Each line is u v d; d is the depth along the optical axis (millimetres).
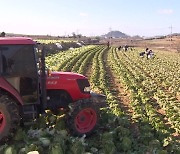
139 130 10445
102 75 24328
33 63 8523
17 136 8273
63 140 8211
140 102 15359
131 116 12602
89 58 42469
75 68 28938
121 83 22156
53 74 9398
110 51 64562
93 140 9297
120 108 13906
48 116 9898
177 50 72375
